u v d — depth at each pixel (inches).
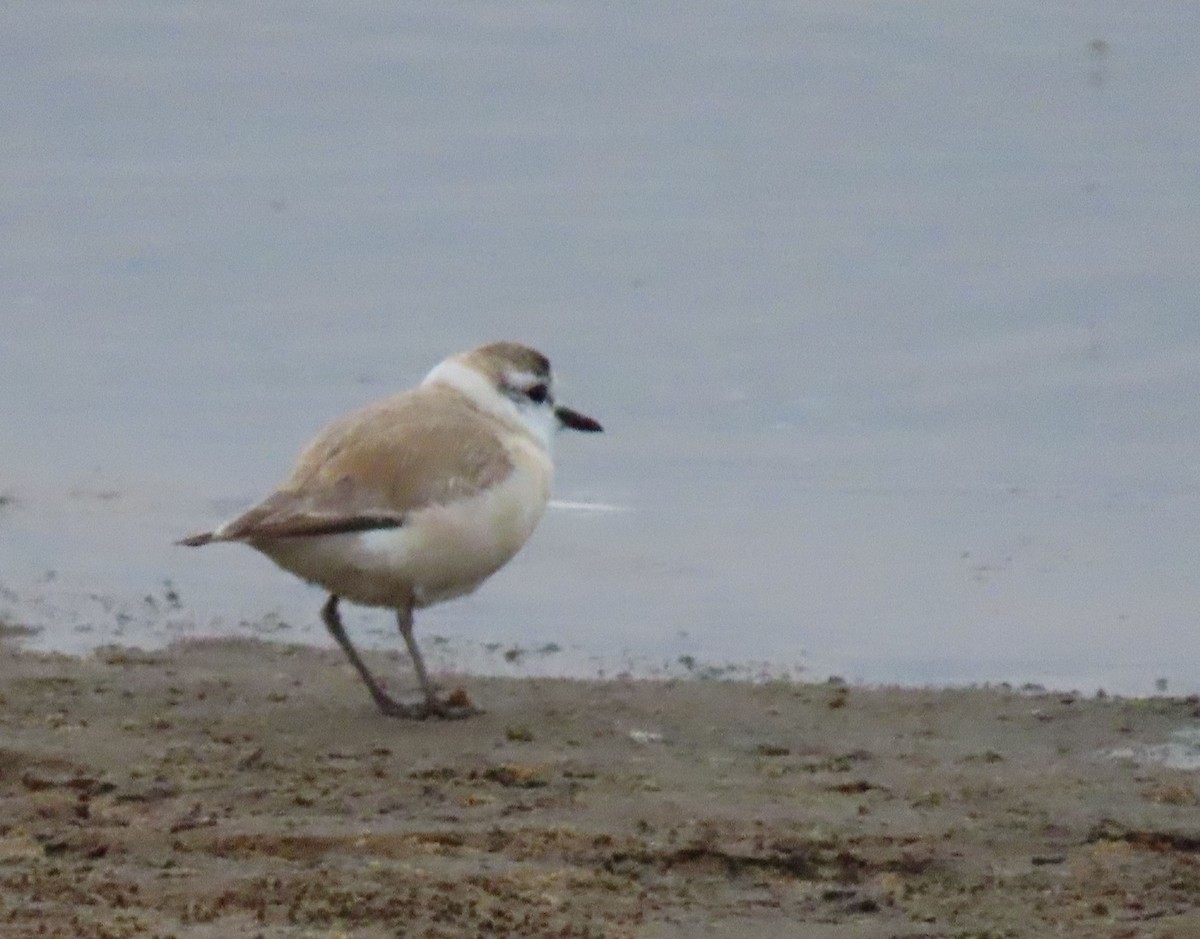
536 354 490.9
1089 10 1068.5
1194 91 979.3
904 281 800.3
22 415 692.1
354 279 812.6
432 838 363.3
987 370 725.9
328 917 319.3
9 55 1026.7
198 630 527.2
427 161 924.6
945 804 394.3
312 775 405.4
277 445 674.2
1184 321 755.4
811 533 603.8
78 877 337.1
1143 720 460.1
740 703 470.9
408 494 450.0
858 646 522.6
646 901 336.5
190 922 314.3
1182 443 666.2
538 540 596.4
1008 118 957.8
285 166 922.1
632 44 1044.5
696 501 627.5
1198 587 560.7
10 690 466.3
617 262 823.1
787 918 332.2
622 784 404.2
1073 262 809.5
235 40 1054.4
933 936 325.4
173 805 383.9
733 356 741.3
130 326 770.2
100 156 929.5
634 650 518.9
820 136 946.7
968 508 621.0
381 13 1083.9
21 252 832.9
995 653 517.7
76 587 557.3
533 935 316.8
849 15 1072.8
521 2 1100.5
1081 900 342.6
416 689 482.0
